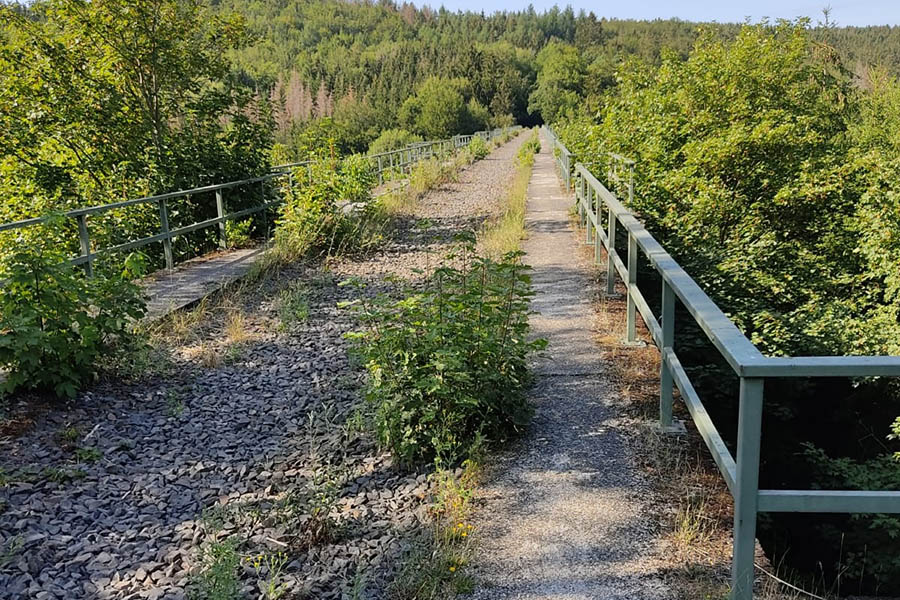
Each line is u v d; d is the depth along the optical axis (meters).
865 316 10.97
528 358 5.96
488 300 5.27
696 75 13.27
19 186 11.49
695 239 10.61
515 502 3.85
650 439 4.46
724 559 3.25
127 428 5.31
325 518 3.78
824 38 19.05
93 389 5.94
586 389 5.38
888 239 11.23
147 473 4.64
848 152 14.00
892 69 31.69
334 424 5.33
